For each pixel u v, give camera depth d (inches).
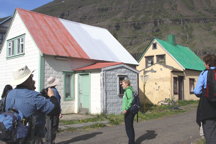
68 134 347.3
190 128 381.4
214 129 157.2
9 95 126.6
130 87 255.8
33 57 565.9
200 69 1072.8
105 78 549.6
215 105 155.7
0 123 114.9
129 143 250.4
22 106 121.3
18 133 117.0
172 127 392.5
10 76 642.8
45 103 126.5
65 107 574.2
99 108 544.7
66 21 737.6
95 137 322.3
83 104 580.4
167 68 898.7
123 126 414.9
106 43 755.4
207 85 156.3
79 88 591.8
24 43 600.1
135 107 250.7
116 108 566.6
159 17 7524.6
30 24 612.1
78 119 476.4
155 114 557.6
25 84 131.6
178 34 6018.7
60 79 573.3
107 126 418.3
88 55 633.0
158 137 315.9
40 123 127.7
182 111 625.0
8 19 1083.9
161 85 906.7
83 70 579.5
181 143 283.0
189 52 1261.1
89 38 724.7
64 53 580.4
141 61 1104.8
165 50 1025.5
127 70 602.5
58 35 641.0
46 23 659.4
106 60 664.4
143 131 359.3
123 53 759.1
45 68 549.6
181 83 956.6
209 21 7032.5
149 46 1086.4
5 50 673.6
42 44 566.9
